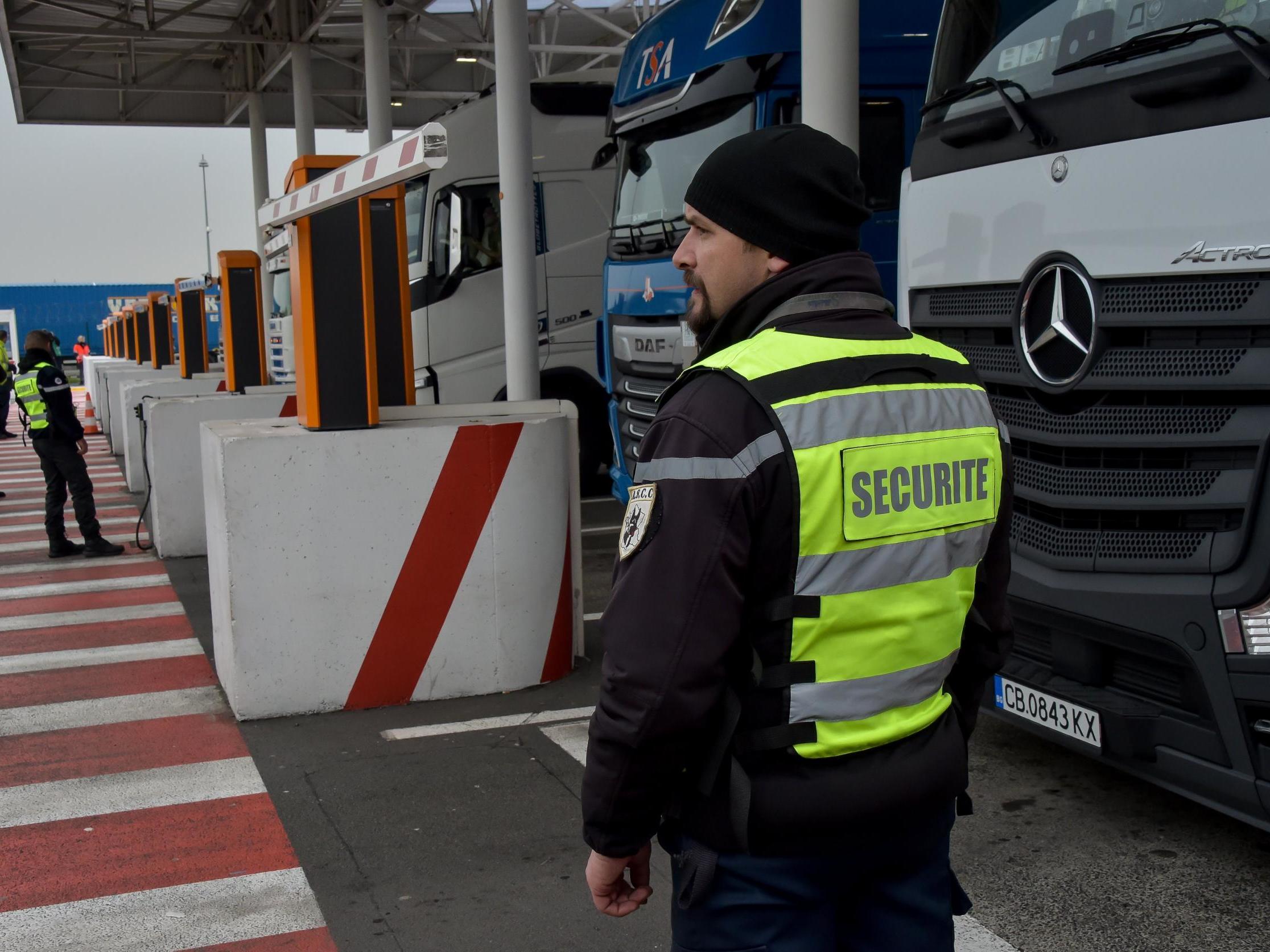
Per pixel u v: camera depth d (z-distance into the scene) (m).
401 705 5.24
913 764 1.66
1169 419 3.30
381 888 3.58
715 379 1.60
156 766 4.66
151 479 9.48
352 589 5.12
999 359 3.89
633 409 7.75
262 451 4.96
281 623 5.08
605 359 8.27
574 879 3.59
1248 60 3.01
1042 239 3.65
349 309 5.10
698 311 1.75
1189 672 3.30
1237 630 3.15
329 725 5.02
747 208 1.66
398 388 5.99
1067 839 3.74
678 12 7.56
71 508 12.43
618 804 1.58
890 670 1.63
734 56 6.87
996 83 3.88
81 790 4.45
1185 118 3.18
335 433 5.04
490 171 10.92
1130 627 3.41
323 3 17.95
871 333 1.69
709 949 1.65
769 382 1.57
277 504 5.00
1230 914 3.24
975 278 3.96
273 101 24.59
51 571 8.94
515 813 4.08
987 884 3.46
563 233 11.08
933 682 1.70
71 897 3.60
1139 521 3.42
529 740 4.77
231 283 10.51
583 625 5.96
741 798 1.58
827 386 1.59
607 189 11.22
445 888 3.56
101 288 54.91
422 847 3.84
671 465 1.56
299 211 4.84
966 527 1.71
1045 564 3.68
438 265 10.77
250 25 19.73
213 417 9.27
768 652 1.59
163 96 24.20
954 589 1.71
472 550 5.25
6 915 3.50
